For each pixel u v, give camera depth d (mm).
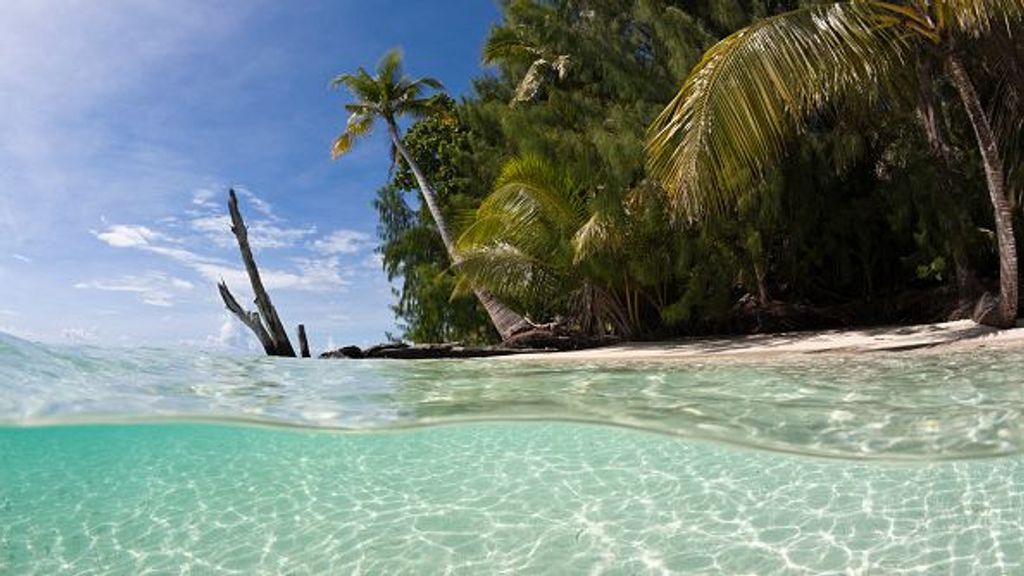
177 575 3107
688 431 4559
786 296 13109
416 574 2990
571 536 3311
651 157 10328
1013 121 10102
